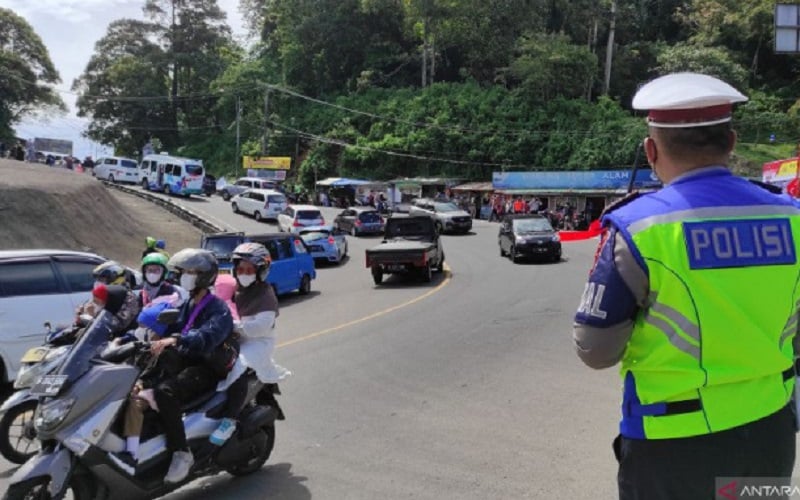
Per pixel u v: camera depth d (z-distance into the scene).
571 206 45.22
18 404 5.81
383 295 16.91
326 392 7.45
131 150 82.12
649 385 2.05
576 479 4.81
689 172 2.10
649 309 2.03
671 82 2.14
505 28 70.88
